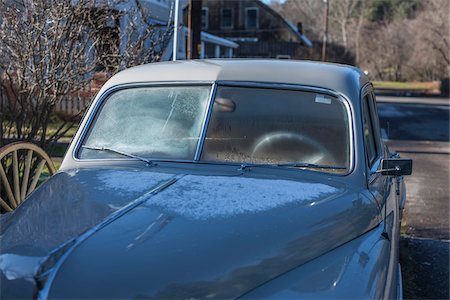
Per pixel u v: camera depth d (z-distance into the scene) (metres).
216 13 42.34
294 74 3.06
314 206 2.34
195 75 3.10
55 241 1.92
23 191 4.52
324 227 2.25
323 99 2.96
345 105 2.92
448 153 12.73
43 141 5.37
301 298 1.92
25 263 1.79
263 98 2.98
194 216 2.11
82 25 5.13
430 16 47.25
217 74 3.07
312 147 2.85
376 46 59.88
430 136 15.97
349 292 1.97
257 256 1.99
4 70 5.23
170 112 3.01
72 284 1.74
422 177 9.56
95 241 1.89
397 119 21.02
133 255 1.84
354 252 2.25
